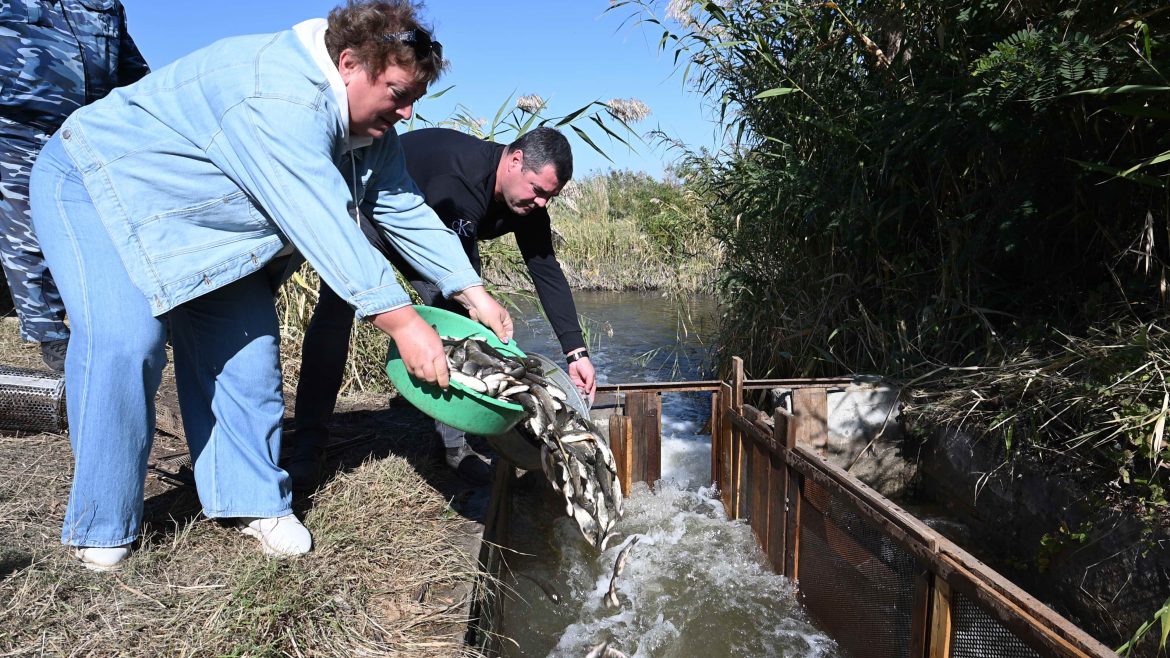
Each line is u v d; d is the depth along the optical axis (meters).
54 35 3.99
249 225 2.27
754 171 5.23
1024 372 3.60
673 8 5.03
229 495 2.54
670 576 3.49
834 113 4.86
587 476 2.49
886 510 2.62
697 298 11.20
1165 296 3.41
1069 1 3.28
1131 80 3.03
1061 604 3.07
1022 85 3.10
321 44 2.11
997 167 3.93
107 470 2.31
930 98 3.90
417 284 3.49
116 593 2.27
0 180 4.03
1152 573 2.61
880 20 4.14
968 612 2.27
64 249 2.18
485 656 2.32
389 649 2.21
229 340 2.48
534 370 2.64
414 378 2.41
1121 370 3.19
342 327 3.13
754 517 3.82
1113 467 3.01
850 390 4.11
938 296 4.32
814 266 5.24
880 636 2.71
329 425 4.25
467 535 2.89
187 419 2.57
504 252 5.92
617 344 8.07
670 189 13.19
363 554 2.67
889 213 4.34
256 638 2.12
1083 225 3.87
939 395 4.05
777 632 3.13
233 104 2.04
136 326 2.22
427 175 3.21
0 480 3.04
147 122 2.14
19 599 2.19
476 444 4.09
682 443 5.21
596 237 13.24
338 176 2.12
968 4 3.69
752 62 5.17
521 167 3.13
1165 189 3.37
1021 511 3.33
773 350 5.41
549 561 3.53
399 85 2.12
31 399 3.54
